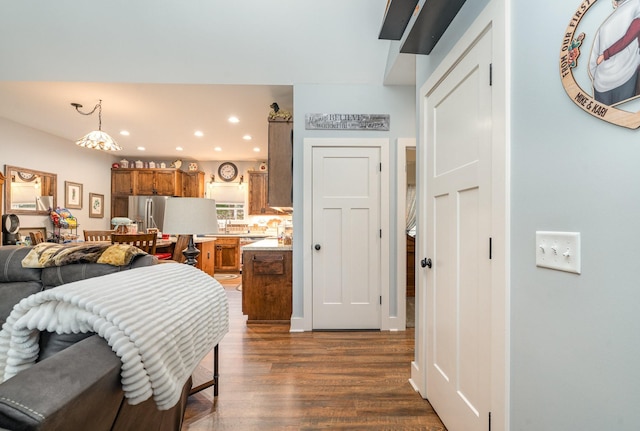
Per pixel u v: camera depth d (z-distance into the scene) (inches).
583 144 30.0
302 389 74.2
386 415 64.4
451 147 58.1
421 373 71.5
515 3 39.5
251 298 124.0
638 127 25.2
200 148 219.9
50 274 67.5
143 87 116.6
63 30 99.4
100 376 27.7
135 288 43.4
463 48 52.2
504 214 41.4
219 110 142.2
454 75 56.4
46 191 180.1
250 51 105.9
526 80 37.6
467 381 52.3
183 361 41.5
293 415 64.4
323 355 93.0
